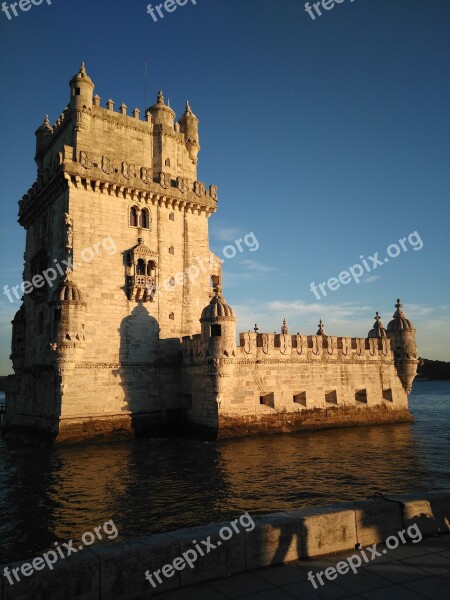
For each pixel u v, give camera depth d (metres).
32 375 43.62
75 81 41.88
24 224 50.72
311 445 34.53
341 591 8.01
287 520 9.41
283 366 41.84
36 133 51.34
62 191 40.69
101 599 7.64
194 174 48.41
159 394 41.19
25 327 47.66
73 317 36.50
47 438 36.97
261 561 8.98
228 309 38.12
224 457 30.14
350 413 45.53
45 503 20.66
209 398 38.28
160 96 46.94
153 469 26.97
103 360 38.66
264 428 39.50
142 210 43.12
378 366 48.88
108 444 36.22
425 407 83.25
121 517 18.48
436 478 24.44
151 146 45.66
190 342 41.00
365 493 21.53
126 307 40.50
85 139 41.53
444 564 9.01
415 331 51.38
